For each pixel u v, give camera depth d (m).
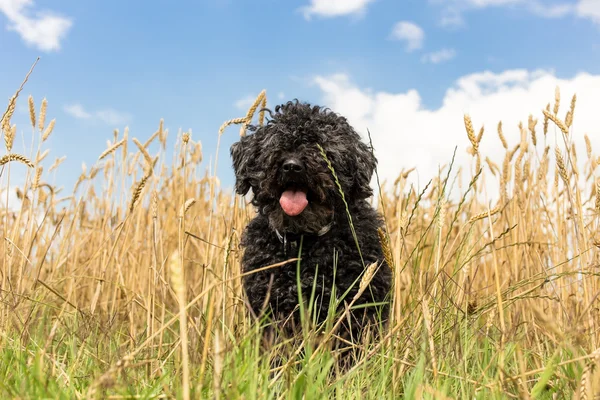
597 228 1.45
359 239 1.47
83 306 1.94
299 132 1.55
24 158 1.44
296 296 1.44
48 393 0.96
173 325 1.70
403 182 2.24
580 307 1.42
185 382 0.74
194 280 2.07
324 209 1.50
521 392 0.94
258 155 1.64
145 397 0.94
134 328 1.52
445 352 1.17
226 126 1.63
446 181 1.17
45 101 1.66
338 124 1.63
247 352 1.02
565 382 1.08
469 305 1.18
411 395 0.96
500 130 1.79
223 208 1.96
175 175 2.10
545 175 1.76
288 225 1.48
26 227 1.64
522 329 1.41
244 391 0.95
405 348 1.16
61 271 2.07
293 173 1.47
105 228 2.01
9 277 1.52
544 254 1.69
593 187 1.61
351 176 1.60
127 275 1.95
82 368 1.21
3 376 1.09
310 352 1.02
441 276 1.35
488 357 1.28
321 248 1.46
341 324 1.42
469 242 1.32
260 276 1.48
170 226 2.12
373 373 1.14
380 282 1.45
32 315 1.40
